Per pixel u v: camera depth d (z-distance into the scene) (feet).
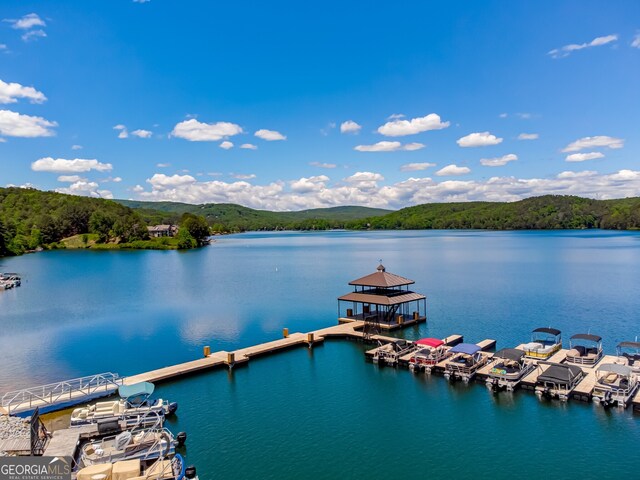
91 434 89.04
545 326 178.70
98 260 506.89
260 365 139.23
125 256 560.61
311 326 192.65
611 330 171.32
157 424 93.15
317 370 134.41
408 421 100.83
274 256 545.03
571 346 141.28
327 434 95.76
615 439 90.89
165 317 212.43
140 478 72.69
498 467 82.79
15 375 135.54
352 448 90.07
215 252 624.18
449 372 124.06
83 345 167.32
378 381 124.77
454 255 491.31
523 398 110.93
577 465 82.79
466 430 96.17
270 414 105.29
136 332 185.26
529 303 223.92
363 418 102.78
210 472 82.07
